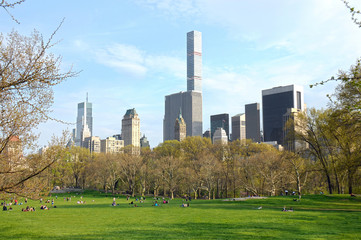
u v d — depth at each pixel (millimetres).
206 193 130375
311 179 90875
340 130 60875
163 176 115938
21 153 16562
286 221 40219
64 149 17641
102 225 41500
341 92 47344
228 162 124438
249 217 45062
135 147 154750
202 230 35250
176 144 162375
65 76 14773
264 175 91688
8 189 16188
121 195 129250
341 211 49750
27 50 14227
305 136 78000
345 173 69312
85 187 182875
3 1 11188
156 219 46562
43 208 67375
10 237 32938
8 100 14656
